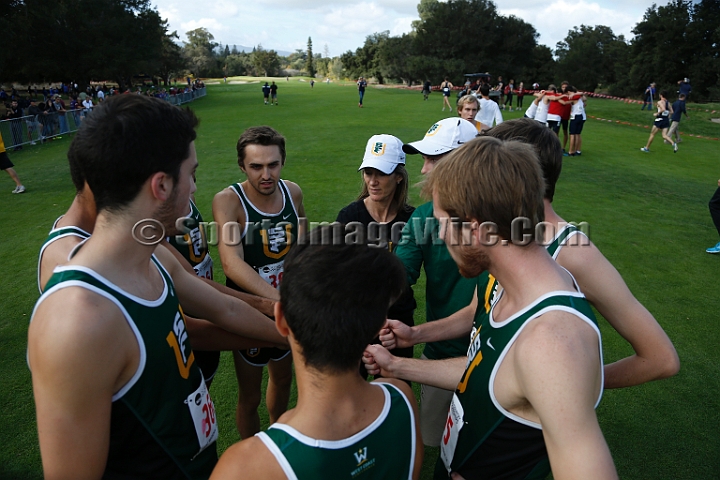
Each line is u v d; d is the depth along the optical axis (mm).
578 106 11602
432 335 1965
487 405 1227
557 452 956
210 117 21172
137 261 1244
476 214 1097
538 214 1096
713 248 5906
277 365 2740
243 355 2600
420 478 2662
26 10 30953
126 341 1171
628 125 19203
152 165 1143
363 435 1075
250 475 968
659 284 5051
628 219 7195
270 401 2914
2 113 28250
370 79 68812
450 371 1706
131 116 1116
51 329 1050
